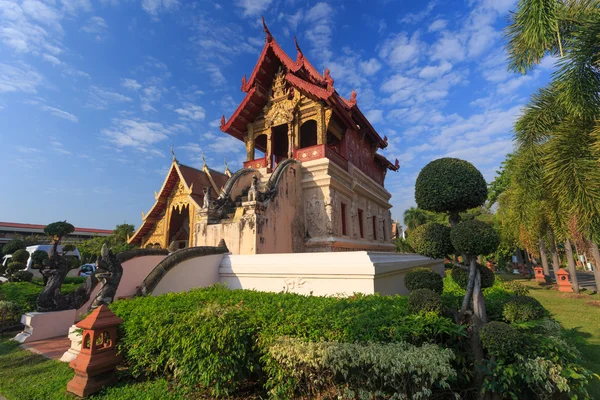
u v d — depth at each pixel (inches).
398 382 132.2
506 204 906.1
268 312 175.8
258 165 653.9
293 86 640.4
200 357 166.1
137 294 271.0
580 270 1911.9
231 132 696.4
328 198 553.3
